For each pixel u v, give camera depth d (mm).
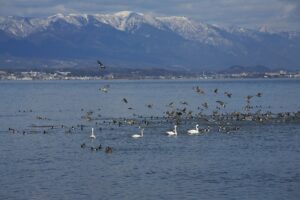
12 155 97062
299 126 132750
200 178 77688
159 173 81125
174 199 67938
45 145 107812
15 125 145500
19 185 75062
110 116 169875
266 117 149250
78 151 100062
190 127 133500
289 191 70625
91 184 75312
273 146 103500
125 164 87688
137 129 131125
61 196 69875
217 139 113000
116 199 68375
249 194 69500
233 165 86250
